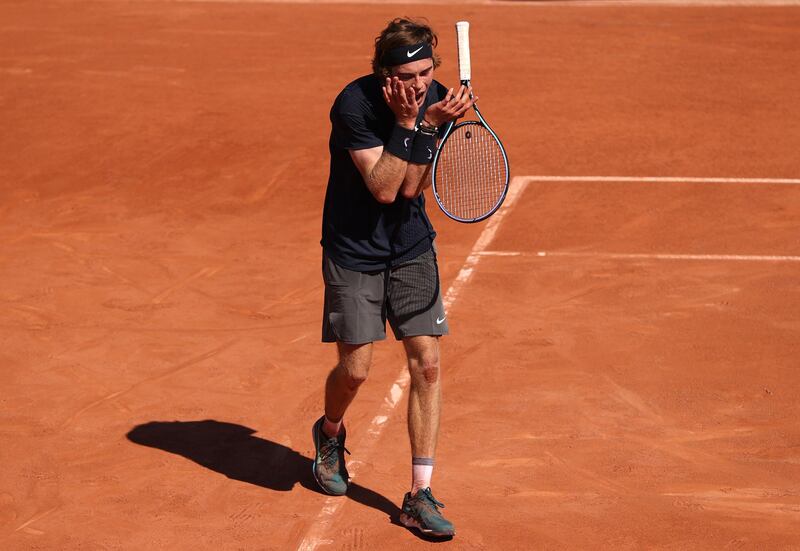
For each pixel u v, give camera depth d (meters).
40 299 29.47
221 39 71.31
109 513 18.11
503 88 55.16
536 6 81.69
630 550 16.59
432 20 76.81
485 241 33.50
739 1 80.94
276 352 25.27
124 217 37.91
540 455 19.80
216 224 36.88
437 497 18.36
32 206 39.53
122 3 87.75
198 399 22.80
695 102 51.16
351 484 19.02
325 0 87.25
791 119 47.53
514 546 16.78
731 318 26.48
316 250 33.69
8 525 17.77
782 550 16.52
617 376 23.22
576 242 33.16
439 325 17.22
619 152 43.31
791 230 33.59
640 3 81.50
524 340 25.39
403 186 16.22
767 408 21.52
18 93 56.22
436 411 17.23
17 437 21.06
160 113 51.25
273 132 47.69
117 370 24.41
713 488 18.48
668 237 33.34
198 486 19.03
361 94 15.96
